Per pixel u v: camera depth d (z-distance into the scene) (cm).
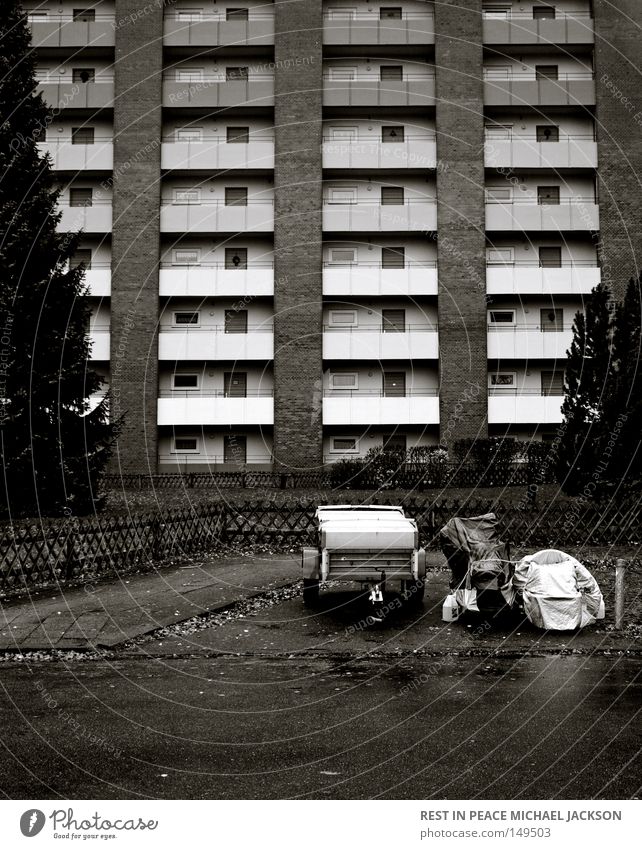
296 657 886
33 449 1855
